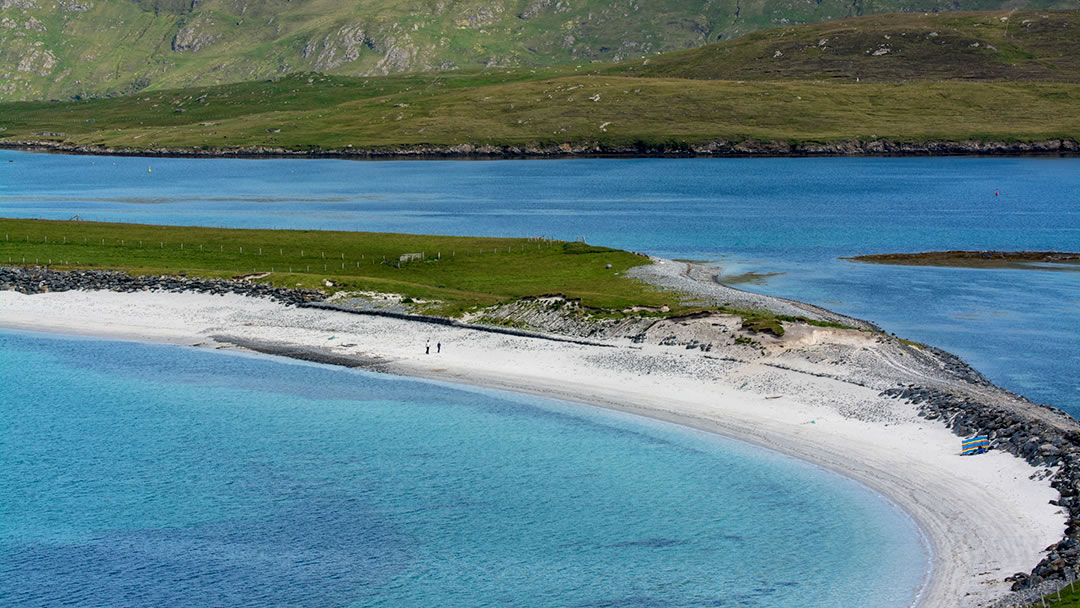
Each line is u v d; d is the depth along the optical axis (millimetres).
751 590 47031
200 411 75312
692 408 69750
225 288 107438
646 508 56281
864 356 74312
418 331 92125
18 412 75625
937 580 45219
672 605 46312
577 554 51812
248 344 91812
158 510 58281
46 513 58031
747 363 75688
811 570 48250
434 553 52375
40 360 88938
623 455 63531
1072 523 46906
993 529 48812
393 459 64938
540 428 69062
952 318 94688
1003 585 42719
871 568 47406
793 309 94812
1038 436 55969
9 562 51938
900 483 55562
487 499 58844
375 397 76938
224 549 53281
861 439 61656
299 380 81812
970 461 56562
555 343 85500
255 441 69000
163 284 109875
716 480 59031
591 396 73875
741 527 53281
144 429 71688
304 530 55500
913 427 62125
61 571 50969
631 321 86000
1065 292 106750
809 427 64500
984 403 62312
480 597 47875
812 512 53781
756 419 66750
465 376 80312
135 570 51031
